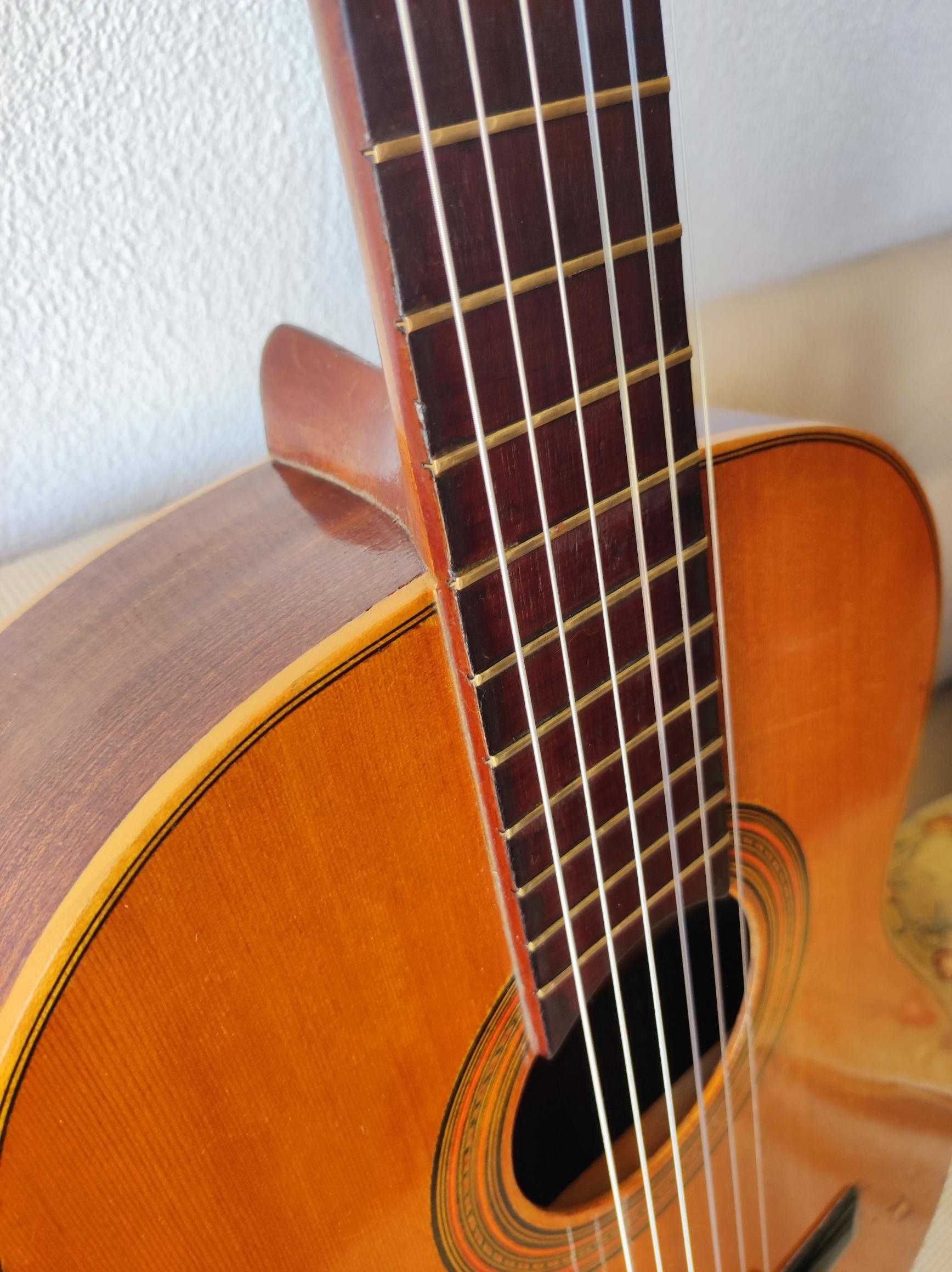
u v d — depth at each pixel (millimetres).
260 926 181
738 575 227
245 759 171
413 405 161
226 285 286
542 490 178
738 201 345
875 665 262
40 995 161
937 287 360
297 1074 195
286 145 276
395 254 151
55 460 284
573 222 165
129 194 262
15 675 203
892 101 357
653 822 224
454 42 146
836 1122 308
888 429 370
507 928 214
